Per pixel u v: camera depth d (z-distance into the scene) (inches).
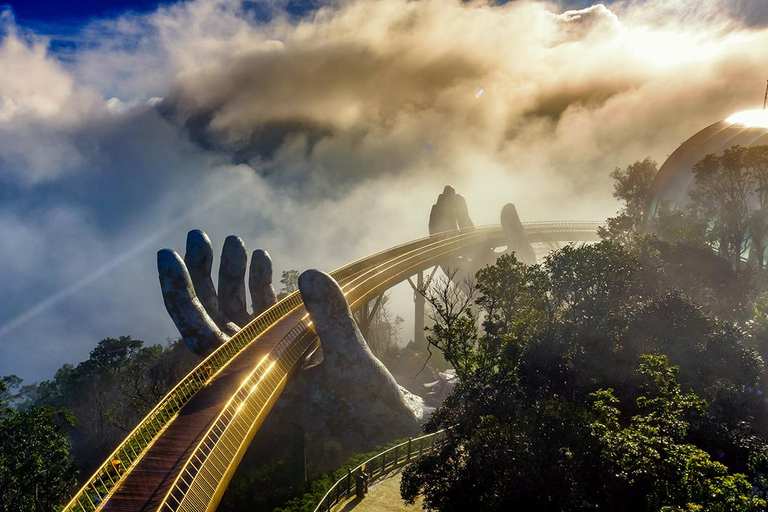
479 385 1478.8
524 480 1016.2
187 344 2410.2
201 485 1257.4
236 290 3068.4
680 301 1598.2
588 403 1384.1
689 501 832.3
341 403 2281.0
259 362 2000.5
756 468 1092.5
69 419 2020.2
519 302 1772.9
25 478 1595.7
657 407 1048.2
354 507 1429.6
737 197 2436.0
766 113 3533.5
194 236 2760.8
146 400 3016.7
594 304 1644.9
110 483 1298.0
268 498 1926.7
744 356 1482.5
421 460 1219.9
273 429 2824.8
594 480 983.6
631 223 3078.2
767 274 2361.0
